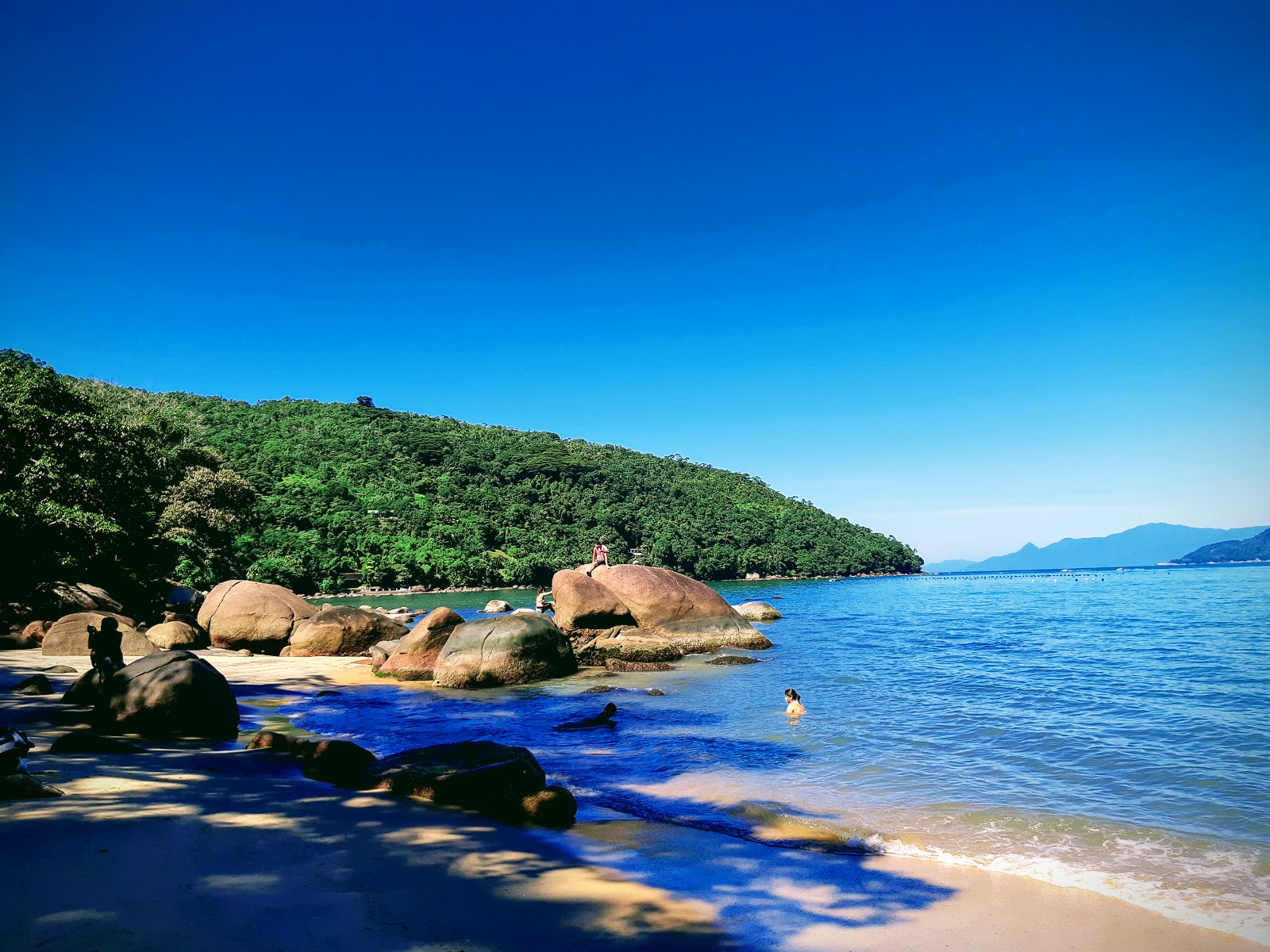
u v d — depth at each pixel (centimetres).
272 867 560
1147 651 2348
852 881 653
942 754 1121
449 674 1922
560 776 1041
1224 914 586
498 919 515
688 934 535
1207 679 1717
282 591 2867
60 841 566
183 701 1152
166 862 545
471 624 2045
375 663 2200
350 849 629
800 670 2108
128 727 1117
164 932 421
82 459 2977
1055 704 1473
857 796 921
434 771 874
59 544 2736
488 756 921
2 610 2481
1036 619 3953
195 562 4400
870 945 532
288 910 480
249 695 1777
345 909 495
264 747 1077
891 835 774
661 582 2748
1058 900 614
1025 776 992
